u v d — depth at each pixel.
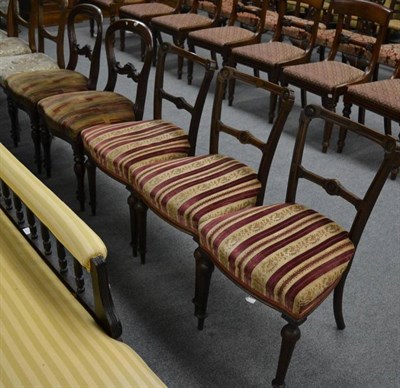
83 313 1.15
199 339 1.61
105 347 1.06
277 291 1.24
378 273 1.92
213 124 1.79
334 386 1.48
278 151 2.78
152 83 3.60
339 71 2.75
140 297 1.76
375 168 2.67
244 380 1.48
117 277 1.85
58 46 2.63
